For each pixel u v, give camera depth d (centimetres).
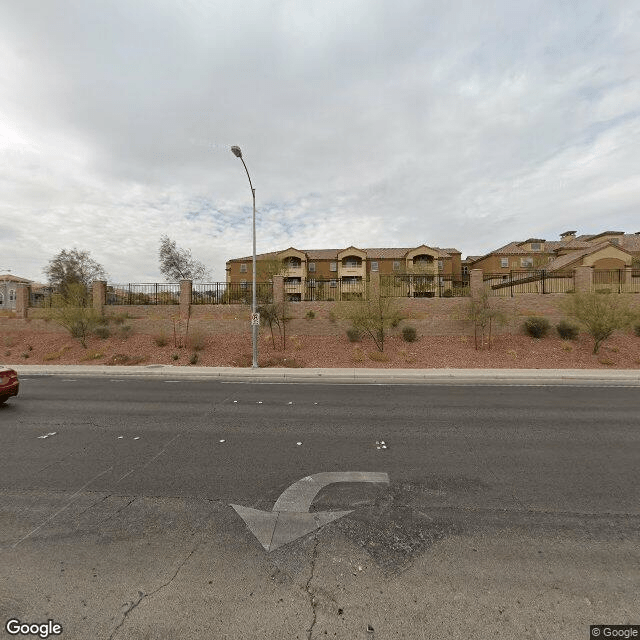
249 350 1723
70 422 672
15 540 298
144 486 401
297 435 591
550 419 689
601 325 1477
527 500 366
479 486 399
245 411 759
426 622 216
